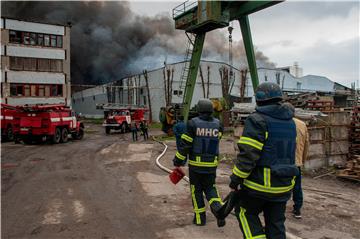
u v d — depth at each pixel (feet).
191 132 14.93
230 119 83.46
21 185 24.39
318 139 30.48
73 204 19.10
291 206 18.84
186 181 25.50
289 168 9.53
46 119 58.23
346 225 15.61
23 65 106.11
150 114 130.62
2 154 44.11
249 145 9.23
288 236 13.88
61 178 27.17
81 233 14.38
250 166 9.20
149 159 39.09
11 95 103.71
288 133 9.72
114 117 88.63
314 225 15.57
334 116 32.07
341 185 25.18
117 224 15.57
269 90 9.85
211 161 14.98
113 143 61.41
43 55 109.50
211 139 14.98
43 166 33.81
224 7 56.13
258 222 9.93
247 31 57.47
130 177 27.58
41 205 18.86
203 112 15.20
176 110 73.00
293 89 151.33
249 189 9.68
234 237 13.82
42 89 109.60
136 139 68.64
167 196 20.98
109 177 27.61
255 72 57.72
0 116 65.41
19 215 16.98
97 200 20.02
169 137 71.46
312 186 24.45
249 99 116.57
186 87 65.16
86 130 104.32
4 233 14.37
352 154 33.12
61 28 112.78
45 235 14.14
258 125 9.37
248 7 54.13
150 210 17.87
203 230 14.67
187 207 18.44
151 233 14.37
